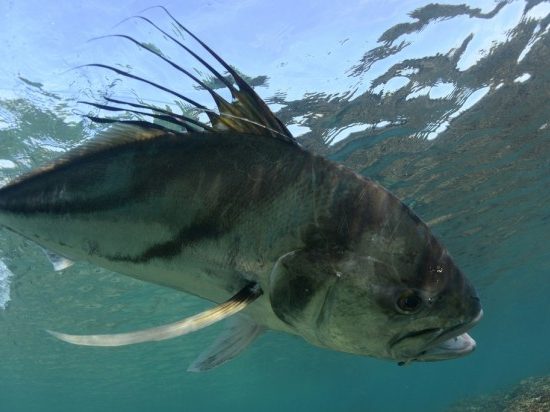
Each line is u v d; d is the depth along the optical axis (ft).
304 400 102.12
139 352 33.04
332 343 1.99
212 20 7.14
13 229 2.64
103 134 2.50
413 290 1.91
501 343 67.46
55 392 50.88
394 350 1.95
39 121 9.07
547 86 10.51
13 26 7.16
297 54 8.09
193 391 57.88
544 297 37.96
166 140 2.33
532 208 17.88
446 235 18.67
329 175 2.12
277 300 1.99
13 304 20.86
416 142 11.49
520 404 19.69
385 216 2.04
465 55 9.03
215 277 2.14
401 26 8.08
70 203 2.46
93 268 16.94
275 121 2.22
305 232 2.02
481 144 12.36
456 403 34.50
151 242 2.26
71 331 25.46
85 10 6.92
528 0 8.25
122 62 7.50
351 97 9.25
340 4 7.54
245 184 2.15
